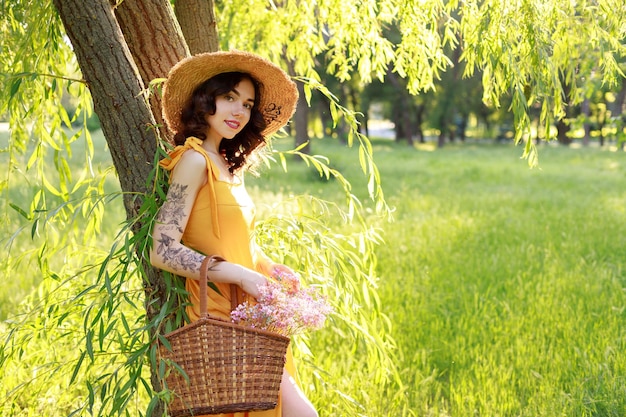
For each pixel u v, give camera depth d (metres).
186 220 2.90
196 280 3.02
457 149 45.16
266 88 3.23
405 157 32.91
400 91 45.34
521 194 16.17
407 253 8.92
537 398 4.62
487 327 6.02
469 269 8.05
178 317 2.98
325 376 4.50
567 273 7.74
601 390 4.66
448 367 5.38
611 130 7.76
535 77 3.96
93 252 3.79
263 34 5.45
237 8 5.43
